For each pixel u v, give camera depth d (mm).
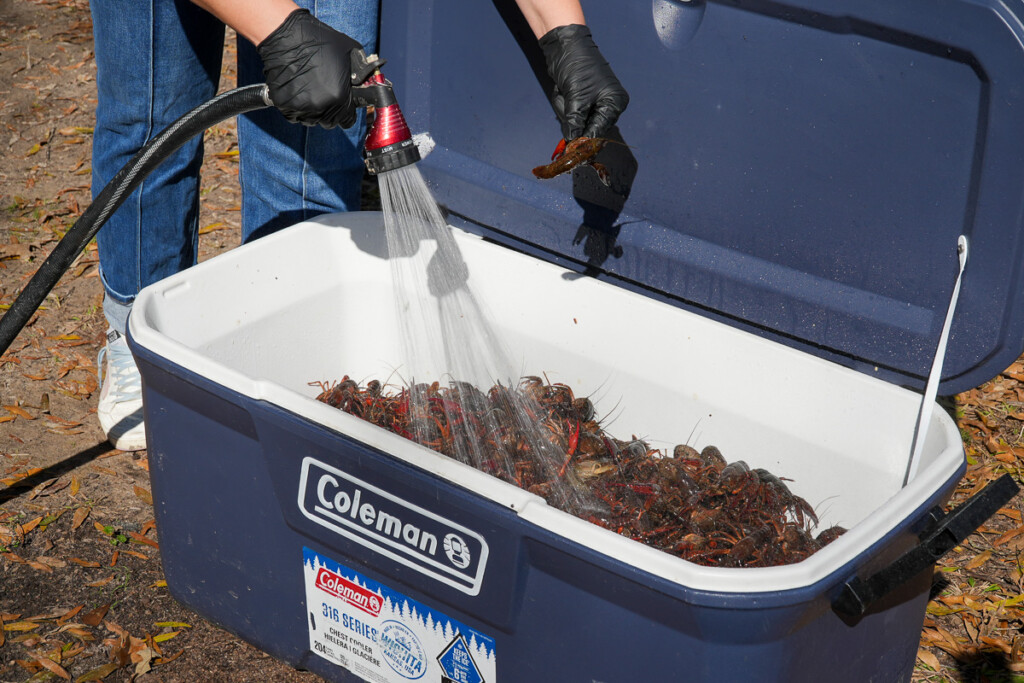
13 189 4168
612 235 2445
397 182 2104
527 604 1751
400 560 1870
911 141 1923
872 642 1824
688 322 2332
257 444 1969
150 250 2680
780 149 2100
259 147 2701
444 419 2445
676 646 1612
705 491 2178
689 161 2244
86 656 2242
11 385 3080
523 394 2459
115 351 2803
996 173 1824
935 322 2035
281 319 2535
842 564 1574
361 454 1808
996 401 3160
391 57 2592
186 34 2420
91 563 2479
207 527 2164
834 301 2160
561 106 2207
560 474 2268
